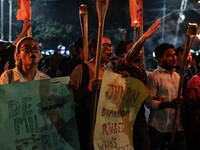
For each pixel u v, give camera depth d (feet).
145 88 10.75
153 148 12.78
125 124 10.49
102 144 9.75
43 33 124.36
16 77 9.48
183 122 12.93
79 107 10.84
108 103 9.89
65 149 9.33
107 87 9.80
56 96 9.29
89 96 10.66
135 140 11.79
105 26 108.47
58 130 9.26
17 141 8.50
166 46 12.89
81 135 10.80
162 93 12.55
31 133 8.75
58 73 19.10
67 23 127.75
